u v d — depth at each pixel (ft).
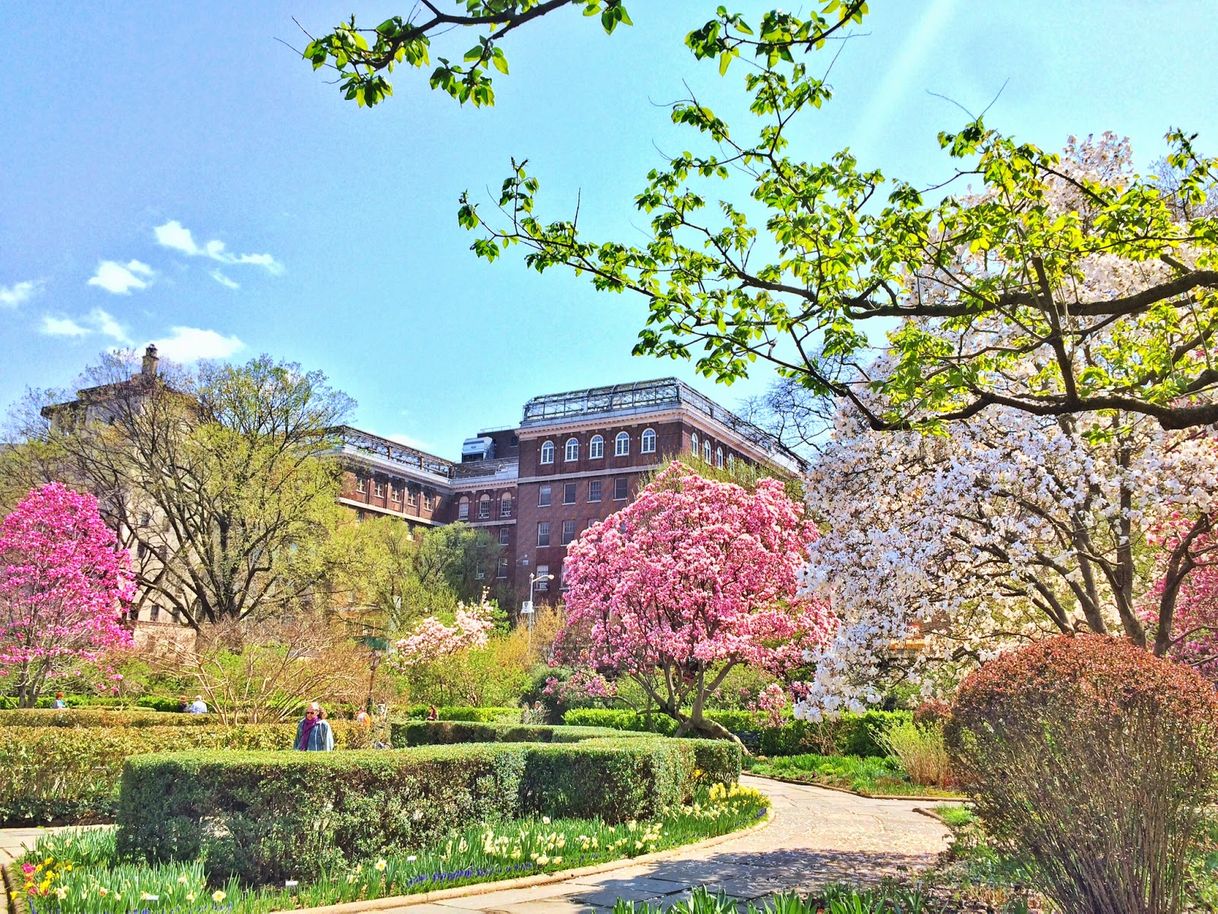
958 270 32.65
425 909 21.67
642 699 78.43
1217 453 31.17
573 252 22.04
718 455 190.19
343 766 26.03
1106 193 25.03
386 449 216.33
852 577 33.50
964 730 20.56
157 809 24.39
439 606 145.79
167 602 145.69
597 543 66.33
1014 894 20.83
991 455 31.12
